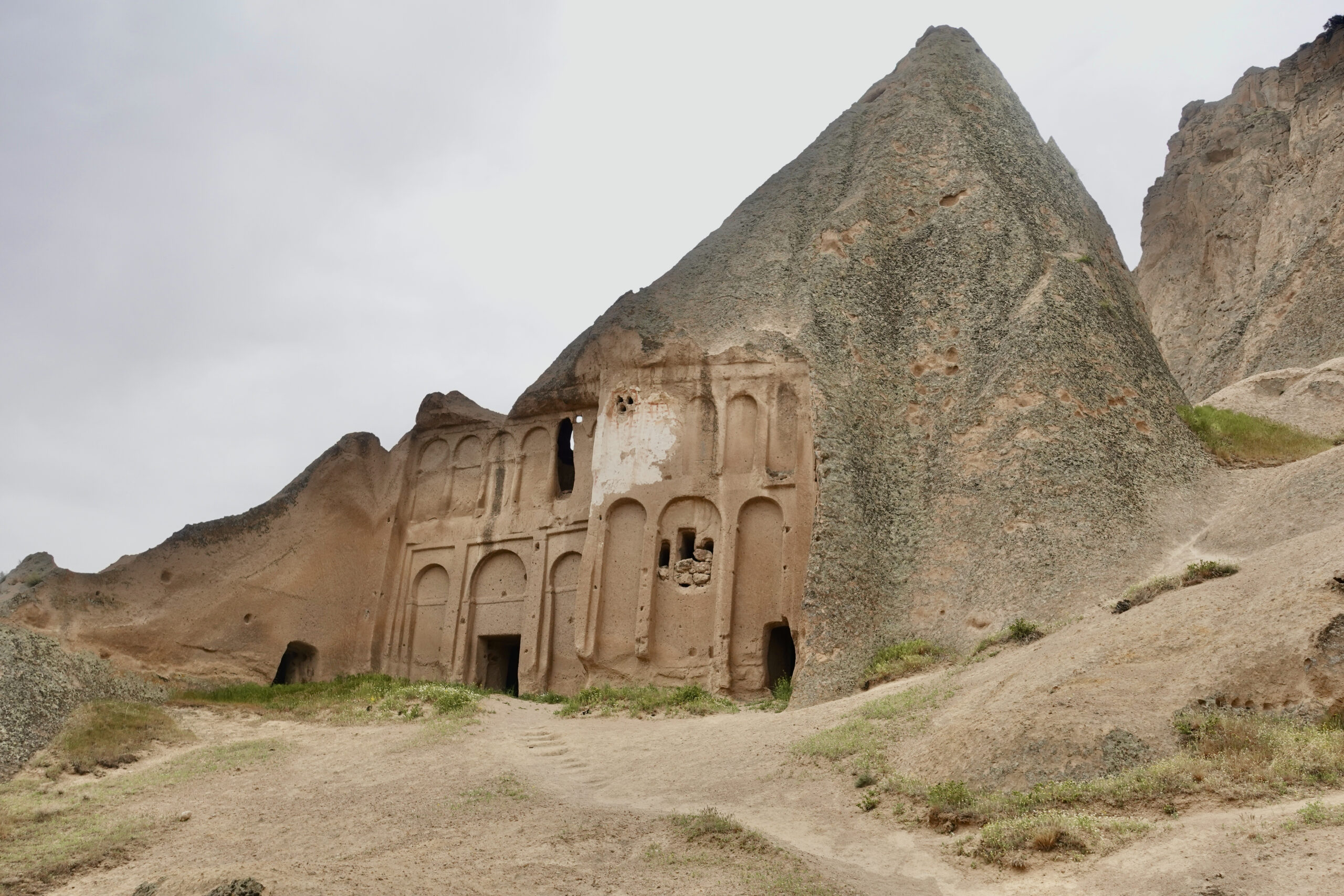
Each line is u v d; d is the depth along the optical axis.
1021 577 25.17
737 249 36.62
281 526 34.41
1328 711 13.99
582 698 26.83
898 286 34.53
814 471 28.97
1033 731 15.14
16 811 19.06
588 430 35.03
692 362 31.81
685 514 30.33
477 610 35.31
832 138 41.00
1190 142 67.62
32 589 28.50
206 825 17.91
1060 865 12.45
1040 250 33.97
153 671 29.66
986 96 40.41
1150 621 17.42
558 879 13.44
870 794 15.95
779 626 28.59
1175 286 61.22
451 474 37.50
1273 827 11.69
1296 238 52.56
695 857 13.92
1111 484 26.97
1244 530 24.12
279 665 32.88
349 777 20.41
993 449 28.23
